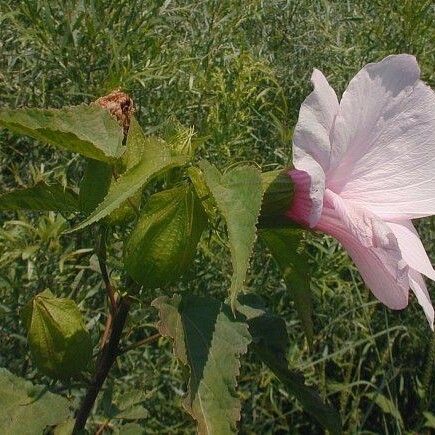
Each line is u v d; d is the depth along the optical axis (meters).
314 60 0.56
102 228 0.25
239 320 0.24
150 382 0.45
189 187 0.23
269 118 0.52
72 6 0.46
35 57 0.48
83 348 0.26
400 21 0.58
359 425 0.49
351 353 0.49
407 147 0.24
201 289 0.45
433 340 0.50
